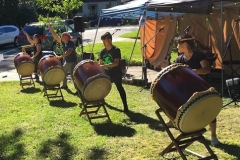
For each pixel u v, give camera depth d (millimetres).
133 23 39875
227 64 8727
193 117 3639
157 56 12070
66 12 14125
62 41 8922
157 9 8250
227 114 6172
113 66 6297
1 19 30484
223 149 4582
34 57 10445
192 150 4598
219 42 10188
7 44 22688
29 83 9836
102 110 6863
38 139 5320
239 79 7039
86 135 5395
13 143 5195
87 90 5773
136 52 16219
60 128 5805
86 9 54188
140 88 9000
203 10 8609
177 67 3803
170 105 3715
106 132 5500
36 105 7551
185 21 11078
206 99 3572
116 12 9281
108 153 4625
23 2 33438
